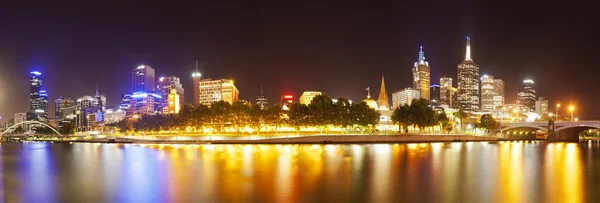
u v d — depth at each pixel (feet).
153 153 472.44
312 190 212.64
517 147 564.71
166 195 203.82
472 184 230.68
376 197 195.31
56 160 397.60
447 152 451.53
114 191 216.95
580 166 314.55
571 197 194.70
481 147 554.05
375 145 605.73
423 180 244.83
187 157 404.77
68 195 208.33
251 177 257.96
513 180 244.63
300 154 427.33
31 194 212.64
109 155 451.94
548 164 328.29
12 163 369.71
